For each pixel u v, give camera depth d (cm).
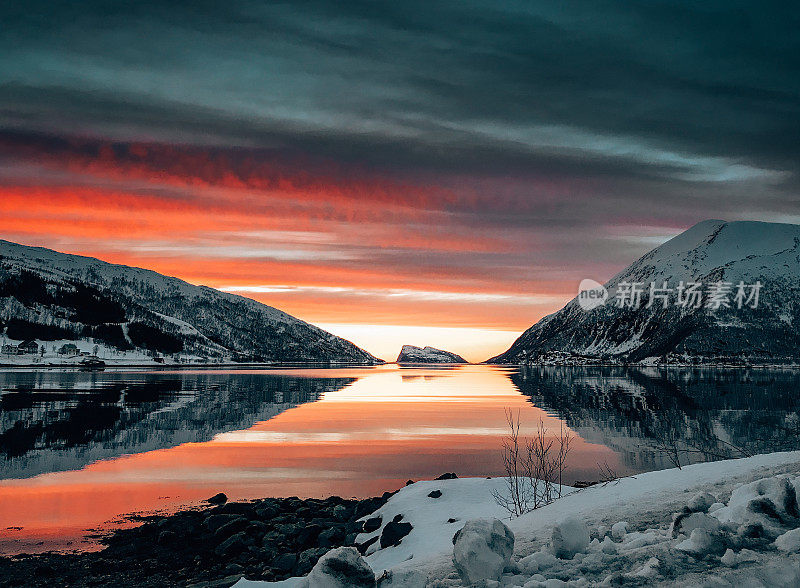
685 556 491
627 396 7925
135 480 2317
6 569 1273
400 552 1084
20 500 1964
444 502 1375
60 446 3250
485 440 3531
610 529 685
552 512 920
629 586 438
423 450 3117
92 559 1350
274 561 1295
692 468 1020
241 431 3984
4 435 3662
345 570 498
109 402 6388
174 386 9938
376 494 2088
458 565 518
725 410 5628
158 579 1216
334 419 4850
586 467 2555
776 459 952
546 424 4412
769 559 463
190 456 2925
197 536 1520
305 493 2102
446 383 12425
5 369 19400
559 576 493
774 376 15812
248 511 1728
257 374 17362
